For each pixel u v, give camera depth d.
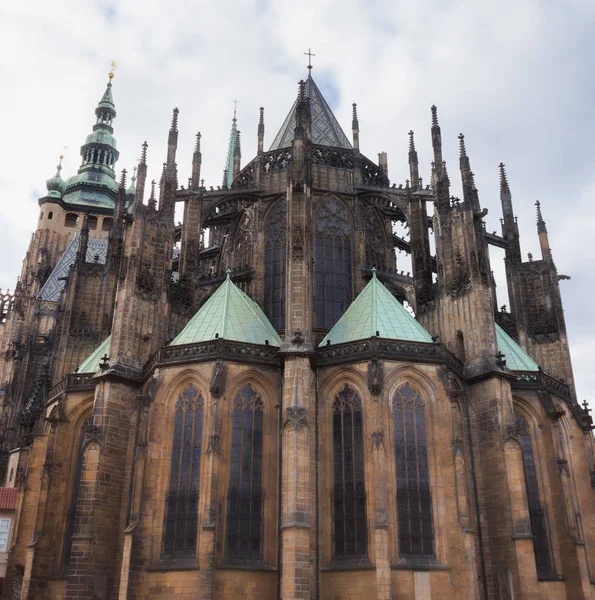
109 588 60.50
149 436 60.22
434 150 78.31
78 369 74.69
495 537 60.84
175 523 58.03
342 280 81.69
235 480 59.03
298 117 74.44
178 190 79.88
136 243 72.31
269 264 82.56
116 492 63.38
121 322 68.94
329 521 58.81
